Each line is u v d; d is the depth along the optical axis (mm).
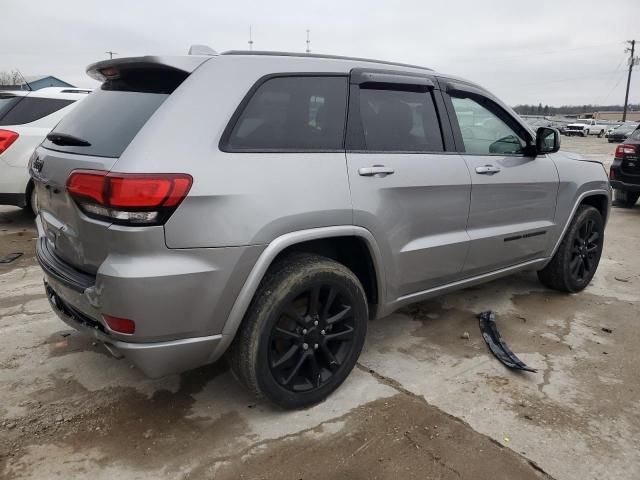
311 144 2676
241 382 2648
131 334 2232
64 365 3201
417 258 3154
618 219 8156
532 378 3143
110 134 2400
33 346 3439
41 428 2578
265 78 2576
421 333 3762
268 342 2531
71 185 2289
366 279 3072
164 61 2406
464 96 3578
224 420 2674
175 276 2203
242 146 2430
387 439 2533
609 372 3232
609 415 2770
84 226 2283
